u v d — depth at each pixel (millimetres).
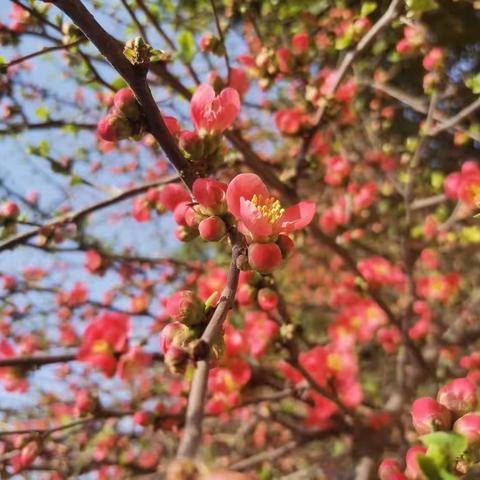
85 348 2402
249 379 2750
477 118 4203
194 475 765
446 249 4605
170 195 1813
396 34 3951
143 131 1467
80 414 2646
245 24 4004
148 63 1370
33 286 4160
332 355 3207
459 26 5129
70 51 2432
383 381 5047
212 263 4355
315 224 2951
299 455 4758
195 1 3896
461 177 3088
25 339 4020
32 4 2344
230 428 4988
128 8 2588
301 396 3008
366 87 4871
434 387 3920
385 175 4711
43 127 2975
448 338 4477
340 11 3807
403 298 4422
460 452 1160
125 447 3900
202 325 1303
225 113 1608
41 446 2635
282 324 2404
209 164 1610
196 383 1061
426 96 4984
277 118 2959
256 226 1337
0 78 3127
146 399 3955
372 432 3342
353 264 3207
